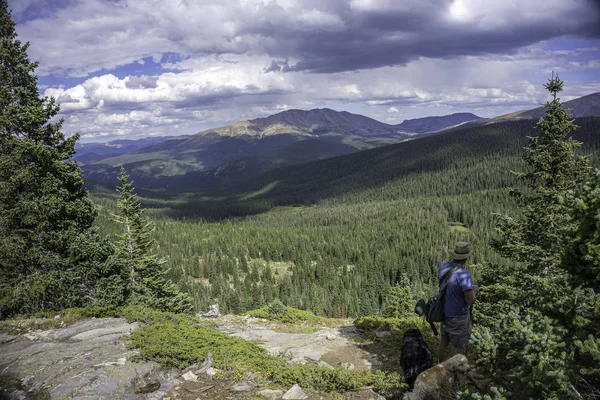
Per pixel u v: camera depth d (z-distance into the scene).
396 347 7.65
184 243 142.00
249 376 6.23
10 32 16.39
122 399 5.61
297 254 132.25
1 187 13.97
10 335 8.95
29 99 15.74
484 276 10.83
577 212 3.78
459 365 4.65
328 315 75.94
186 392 5.84
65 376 6.20
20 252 14.26
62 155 16.20
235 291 91.50
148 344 7.14
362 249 136.38
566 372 3.26
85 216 16.62
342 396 5.56
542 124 11.16
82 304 15.23
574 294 3.85
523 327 3.70
